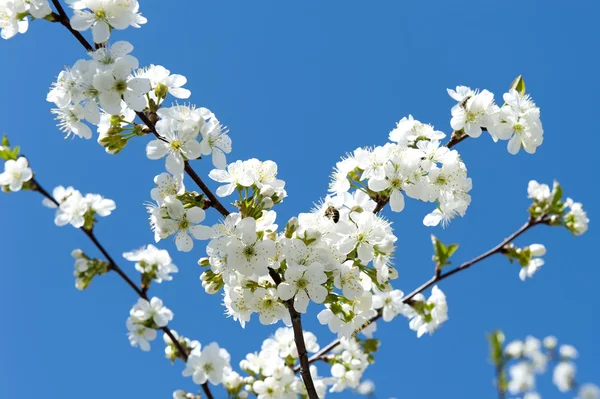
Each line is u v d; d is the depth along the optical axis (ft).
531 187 3.59
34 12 3.21
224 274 3.30
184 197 3.29
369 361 3.80
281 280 3.31
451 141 3.43
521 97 3.42
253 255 3.25
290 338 3.69
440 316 3.76
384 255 3.31
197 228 3.28
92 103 3.24
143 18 3.25
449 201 3.38
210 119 3.30
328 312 3.35
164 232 3.29
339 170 3.36
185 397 3.51
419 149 3.36
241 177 3.31
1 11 3.23
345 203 3.36
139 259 3.41
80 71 3.22
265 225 3.31
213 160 3.27
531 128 3.39
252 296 3.32
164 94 3.28
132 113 3.30
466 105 3.38
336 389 3.76
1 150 3.25
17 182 3.23
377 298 3.79
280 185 3.34
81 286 3.29
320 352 3.76
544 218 3.57
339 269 3.27
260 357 3.65
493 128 3.39
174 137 3.25
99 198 3.30
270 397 3.58
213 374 3.48
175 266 3.42
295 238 3.26
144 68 3.31
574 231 3.55
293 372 3.64
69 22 3.23
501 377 3.39
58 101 3.25
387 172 3.32
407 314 3.82
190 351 3.53
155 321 3.43
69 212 3.28
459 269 3.58
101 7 3.22
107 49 3.24
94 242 3.30
